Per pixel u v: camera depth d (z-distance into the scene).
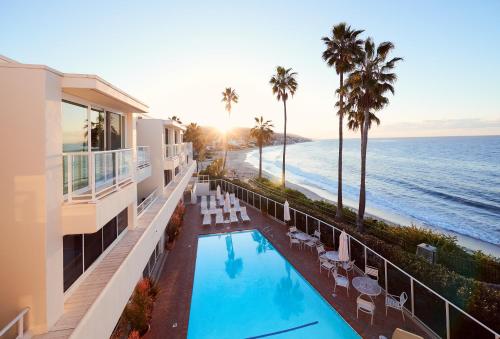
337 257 13.34
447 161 84.75
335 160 106.44
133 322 8.84
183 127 22.88
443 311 8.71
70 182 6.12
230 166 88.19
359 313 10.35
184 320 10.05
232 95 52.91
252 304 11.38
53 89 5.57
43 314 5.27
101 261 8.05
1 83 5.15
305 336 9.45
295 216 20.20
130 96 8.39
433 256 13.08
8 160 5.18
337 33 20.67
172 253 16.48
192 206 28.92
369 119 20.00
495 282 12.44
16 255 5.20
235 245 18.11
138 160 11.83
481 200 38.84
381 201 39.84
